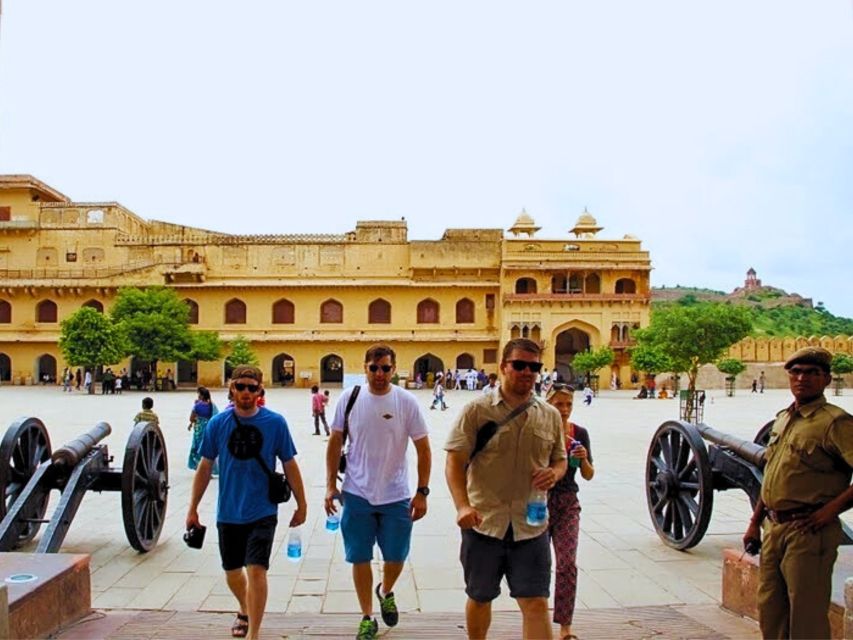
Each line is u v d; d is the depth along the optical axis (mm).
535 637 4461
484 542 4578
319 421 25047
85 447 8234
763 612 4543
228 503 5492
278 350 53656
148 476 8258
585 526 9750
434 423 24703
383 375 5746
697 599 6809
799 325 89875
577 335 54219
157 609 6441
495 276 53594
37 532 8703
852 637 4258
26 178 53781
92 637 5441
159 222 60000
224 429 5578
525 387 4578
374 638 5527
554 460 4695
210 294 53625
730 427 22906
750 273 109688
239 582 5566
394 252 54031
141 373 50531
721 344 27469
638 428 23234
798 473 4379
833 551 4324
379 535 5766
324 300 53844
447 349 53562
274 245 53938
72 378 50156
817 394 4453
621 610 6363
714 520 10109
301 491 5578
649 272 51656
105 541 8828
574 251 51500
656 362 38875
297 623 5977
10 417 26625
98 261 53656
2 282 52094
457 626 5875
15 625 4965
